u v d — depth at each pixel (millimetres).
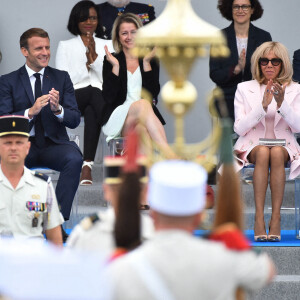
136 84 26266
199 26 8695
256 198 23656
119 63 26312
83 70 31359
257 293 21922
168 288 8117
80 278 7434
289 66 24250
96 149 31375
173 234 8352
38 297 7441
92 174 31688
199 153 9250
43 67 25594
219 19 35094
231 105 28203
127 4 33344
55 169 24703
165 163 8633
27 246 7699
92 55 31391
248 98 24234
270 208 28078
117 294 8102
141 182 9203
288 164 24438
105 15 33031
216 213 9273
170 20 8773
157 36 8617
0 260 7492
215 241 8656
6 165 17406
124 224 8852
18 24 35094
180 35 8586
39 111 24391
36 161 24828
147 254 8219
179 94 8953
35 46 25281
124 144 24781
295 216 24922
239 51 29312
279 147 23531
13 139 17250
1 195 17406
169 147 10102
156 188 8414
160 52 8789
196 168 8539
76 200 26266
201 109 34438
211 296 8234
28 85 25469
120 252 8688
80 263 7434
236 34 29562
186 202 8328
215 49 8758
